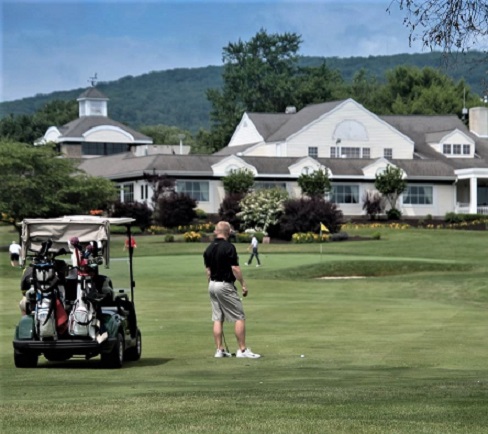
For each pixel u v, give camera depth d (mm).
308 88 162000
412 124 111938
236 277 18906
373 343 21984
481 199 102625
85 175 80875
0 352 20438
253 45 166875
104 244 17453
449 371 17047
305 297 39219
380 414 11078
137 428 10219
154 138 198500
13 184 74312
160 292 40938
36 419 10875
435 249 70625
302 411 11305
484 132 117438
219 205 91375
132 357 18844
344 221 87250
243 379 15656
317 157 97062
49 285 17016
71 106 199875
